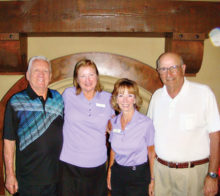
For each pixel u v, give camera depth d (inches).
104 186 64.3
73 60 76.0
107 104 61.7
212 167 56.2
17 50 66.6
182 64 56.7
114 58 76.7
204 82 81.1
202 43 67.9
